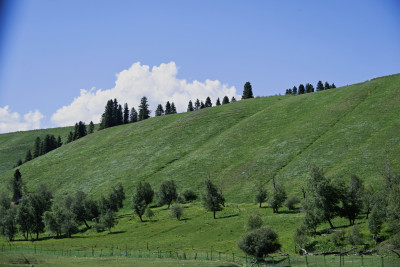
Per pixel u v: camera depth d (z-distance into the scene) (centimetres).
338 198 6134
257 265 4334
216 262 4278
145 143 16862
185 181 12044
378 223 5009
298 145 12131
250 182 10712
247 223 6306
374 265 3797
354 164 9500
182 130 17388
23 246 7125
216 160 13038
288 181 9962
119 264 4038
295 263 4347
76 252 5844
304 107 16100
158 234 7562
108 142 18500
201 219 8450
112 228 9050
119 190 11269
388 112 12212
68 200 10994
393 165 8731
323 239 5466
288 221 6938
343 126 12444
